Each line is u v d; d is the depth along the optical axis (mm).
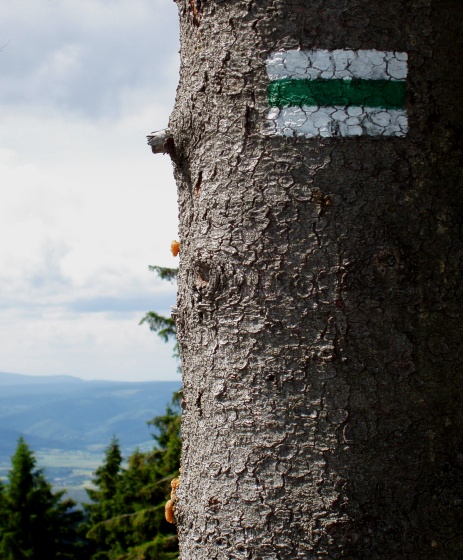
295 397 1637
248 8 1710
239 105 1712
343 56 1656
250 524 1664
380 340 1621
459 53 1733
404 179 1651
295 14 1677
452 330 1665
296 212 1648
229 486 1692
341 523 1604
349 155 1640
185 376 1896
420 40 1688
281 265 1654
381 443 1614
